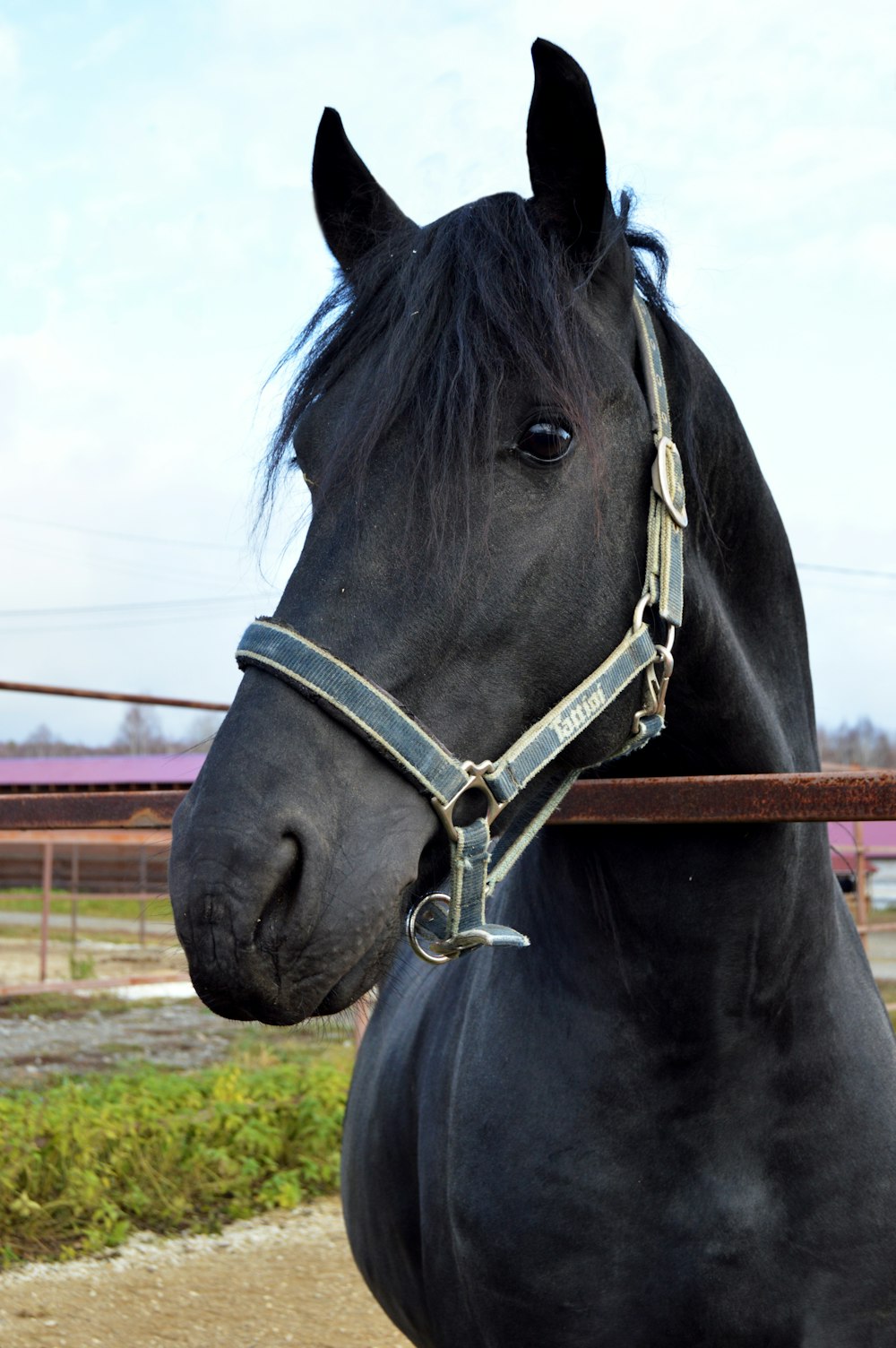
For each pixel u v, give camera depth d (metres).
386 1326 3.25
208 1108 5.11
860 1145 1.47
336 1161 4.63
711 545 1.57
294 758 1.17
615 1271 1.46
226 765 1.16
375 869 1.16
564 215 1.42
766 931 1.47
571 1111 1.50
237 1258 3.80
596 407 1.32
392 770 1.21
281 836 1.12
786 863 1.47
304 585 1.26
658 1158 1.47
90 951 13.91
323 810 1.15
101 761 19.03
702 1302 1.44
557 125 1.41
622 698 1.38
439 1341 1.79
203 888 1.09
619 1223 1.47
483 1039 1.63
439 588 1.24
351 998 1.14
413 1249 1.89
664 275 1.58
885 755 41.09
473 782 1.24
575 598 1.30
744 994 1.47
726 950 1.47
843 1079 1.49
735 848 1.46
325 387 1.38
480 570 1.24
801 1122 1.46
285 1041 7.62
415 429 1.26
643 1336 1.46
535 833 1.37
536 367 1.26
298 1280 3.61
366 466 1.26
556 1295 1.48
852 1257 1.43
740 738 1.57
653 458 1.42
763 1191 1.45
